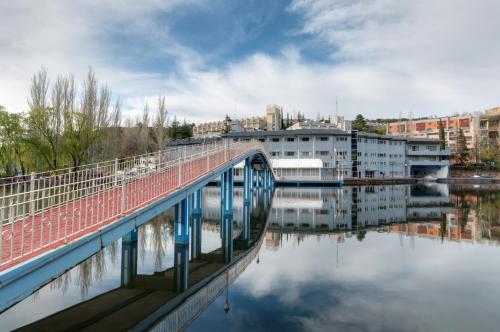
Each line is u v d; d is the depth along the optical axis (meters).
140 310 8.75
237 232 19.89
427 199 38.12
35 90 32.84
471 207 31.19
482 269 12.55
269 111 102.25
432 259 13.97
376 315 8.45
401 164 72.94
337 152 62.75
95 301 9.34
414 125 100.44
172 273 11.85
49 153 32.19
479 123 88.12
